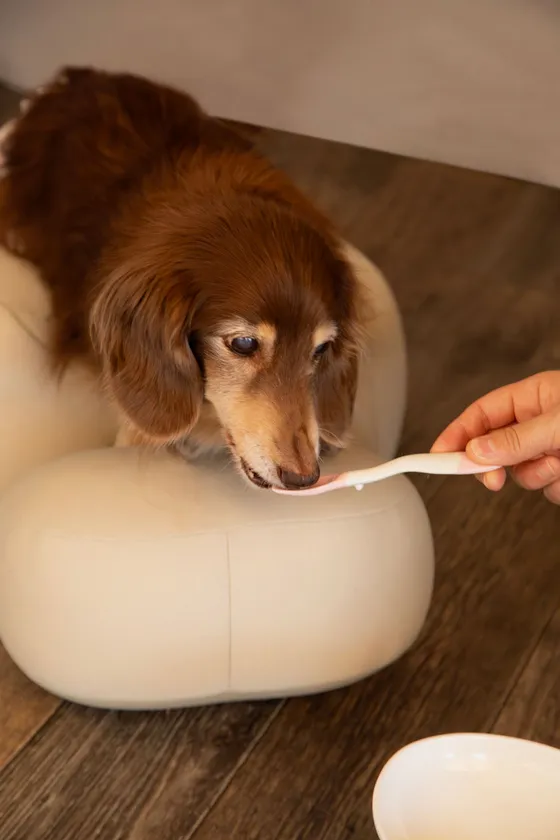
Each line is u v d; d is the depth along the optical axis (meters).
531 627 1.65
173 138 1.67
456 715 1.51
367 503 1.37
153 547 1.29
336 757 1.44
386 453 1.75
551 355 2.12
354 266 1.62
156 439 1.43
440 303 2.21
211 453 1.52
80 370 1.63
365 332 1.58
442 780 1.08
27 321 1.64
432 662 1.58
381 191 2.46
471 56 2.80
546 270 2.31
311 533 1.33
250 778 1.41
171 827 1.35
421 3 2.92
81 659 1.33
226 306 1.32
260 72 2.72
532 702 1.54
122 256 1.45
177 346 1.36
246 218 1.37
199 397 1.42
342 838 1.35
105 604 1.29
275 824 1.36
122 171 1.61
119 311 1.41
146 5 2.86
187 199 1.45
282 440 1.31
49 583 1.30
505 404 1.28
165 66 2.72
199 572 1.30
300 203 1.57
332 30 2.85
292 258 1.33
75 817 1.34
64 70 1.88
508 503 1.83
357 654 1.38
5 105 2.55
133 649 1.31
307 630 1.35
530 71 2.77
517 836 1.06
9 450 1.60
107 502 1.32
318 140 2.57
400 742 1.47
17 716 1.45
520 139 2.60
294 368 1.35
